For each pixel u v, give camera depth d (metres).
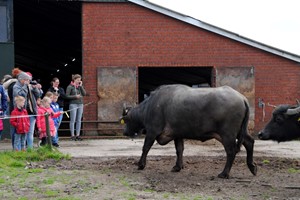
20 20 26.89
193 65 21.47
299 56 21.73
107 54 21.11
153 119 11.91
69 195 9.24
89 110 21.02
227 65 21.62
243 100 11.15
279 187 10.23
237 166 12.89
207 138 11.38
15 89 13.88
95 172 11.67
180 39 21.38
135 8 21.19
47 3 22.36
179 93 11.55
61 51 34.19
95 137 20.48
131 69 21.17
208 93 11.20
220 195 9.38
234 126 11.02
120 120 12.98
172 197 9.12
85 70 21.03
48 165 12.66
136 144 17.86
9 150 14.67
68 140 19.38
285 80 21.88
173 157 14.23
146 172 11.82
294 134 11.30
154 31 21.27
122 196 9.16
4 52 20.12
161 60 21.33
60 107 18.52
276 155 14.99
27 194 9.34
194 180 10.91
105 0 20.98
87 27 21.00
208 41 21.52
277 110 11.29
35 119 14.66
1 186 9.98
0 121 14.27
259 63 21.78
